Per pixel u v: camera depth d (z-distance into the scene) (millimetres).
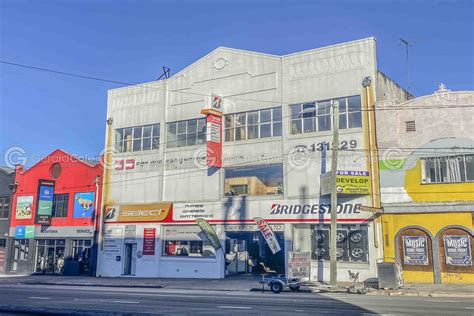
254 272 30219
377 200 25875
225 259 30297
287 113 29531
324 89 28469
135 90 36406
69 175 38375
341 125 27625
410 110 25984
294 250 27859
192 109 33469
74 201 37625
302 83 29297
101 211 35719
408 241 24984
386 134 26250
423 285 23359
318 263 27078
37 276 36219
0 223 41188
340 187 25578
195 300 17234
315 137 28281
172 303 16141
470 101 24891
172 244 32500
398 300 17062
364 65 27422
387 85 29016
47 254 38344
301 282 23406
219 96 32031
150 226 33406
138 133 35688
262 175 29906
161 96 35094
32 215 39375
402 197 25375
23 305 15633
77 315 13078
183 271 31484
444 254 24172
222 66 32625
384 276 22047
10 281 31406
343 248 26656
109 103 37438
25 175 40719
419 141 25516
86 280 31016
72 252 37156
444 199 24500
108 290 23344
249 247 30688
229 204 30500
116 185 35719
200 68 33625
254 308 14453
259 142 30234
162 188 33562
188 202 32188
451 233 24172
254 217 29328
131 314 13031
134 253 34000
